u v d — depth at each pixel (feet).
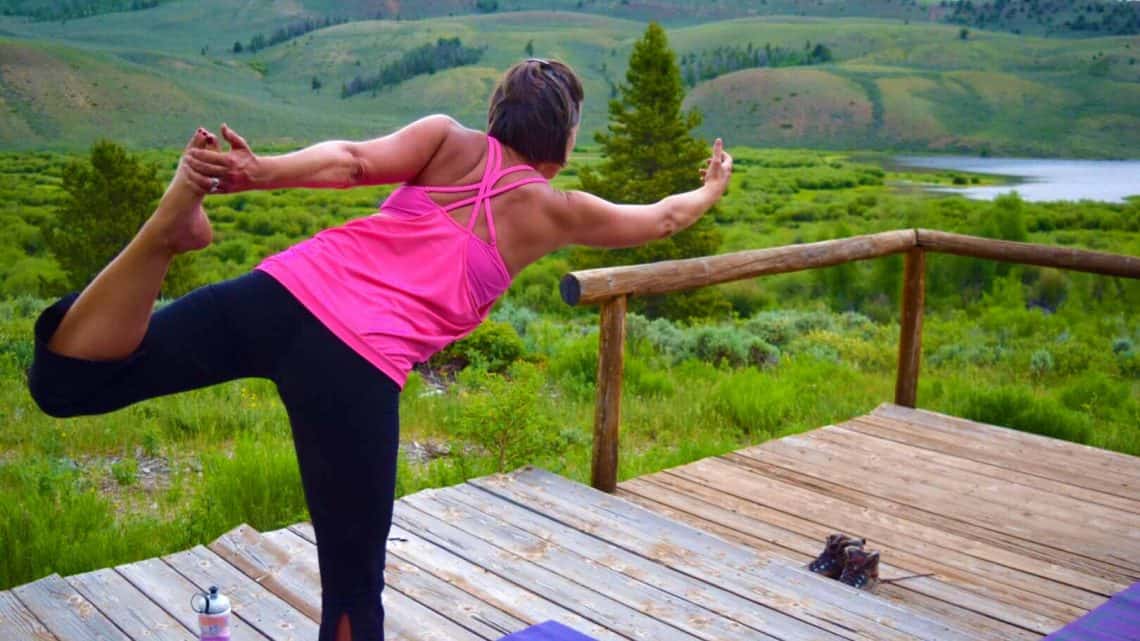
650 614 10.57
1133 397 39.47
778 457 17.37
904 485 16.14
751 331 57.16
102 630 9.89
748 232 181.78
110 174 81.51
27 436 27.66
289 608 10.44
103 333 5.55
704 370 41.42
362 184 6.48
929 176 435.53
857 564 12.12
